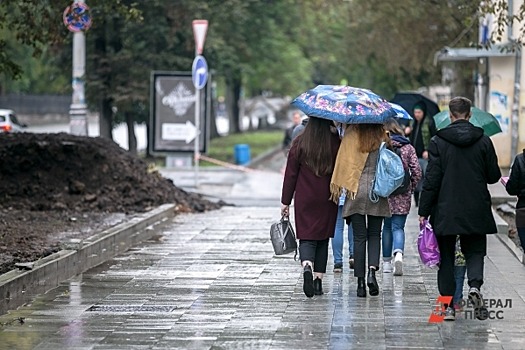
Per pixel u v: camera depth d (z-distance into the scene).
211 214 52.06
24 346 21.98
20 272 28.06
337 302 26.80
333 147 26.42
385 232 31.73
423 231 24.00
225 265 33.84
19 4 41.59
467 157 23.44
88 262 33.84
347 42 102.69
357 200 26.80
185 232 43.75
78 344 22.11
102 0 42.88
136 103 106.25
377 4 80.44
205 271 32.56
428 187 23.55
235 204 60.72
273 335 22.78
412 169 30.52
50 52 102.44
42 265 29.39
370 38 90.69
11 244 33.50
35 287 28.47
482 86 72.31
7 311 26.14
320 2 91.62
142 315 25.34
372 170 26.58
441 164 23.48
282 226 26.73
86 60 101.44
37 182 49.31
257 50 135.75
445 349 21.34
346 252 36.59
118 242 38.19
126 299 27.72
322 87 27.30
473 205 23.27
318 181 26.44
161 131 91.12
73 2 41.16
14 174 49.53
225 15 107.19
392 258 32.38
